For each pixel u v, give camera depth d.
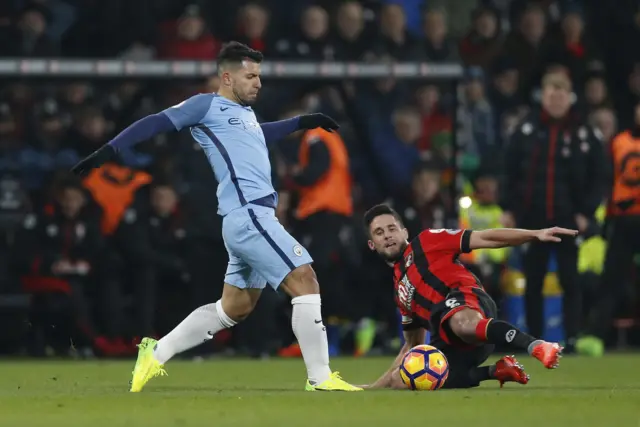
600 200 55.91
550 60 65.12
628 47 70.12
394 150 60.88
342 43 62.69
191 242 55.47
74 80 58.94
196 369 45.59
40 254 57.22
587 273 60.25
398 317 58.44
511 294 59.50
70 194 57.03
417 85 62.66
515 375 30.33
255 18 62.44
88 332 57.38
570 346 56.44
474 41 67.44
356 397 27.19
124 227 56.66
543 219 55.47
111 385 35.38
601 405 24.72
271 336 56.31
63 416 23.09
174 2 67.62
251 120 31.97
